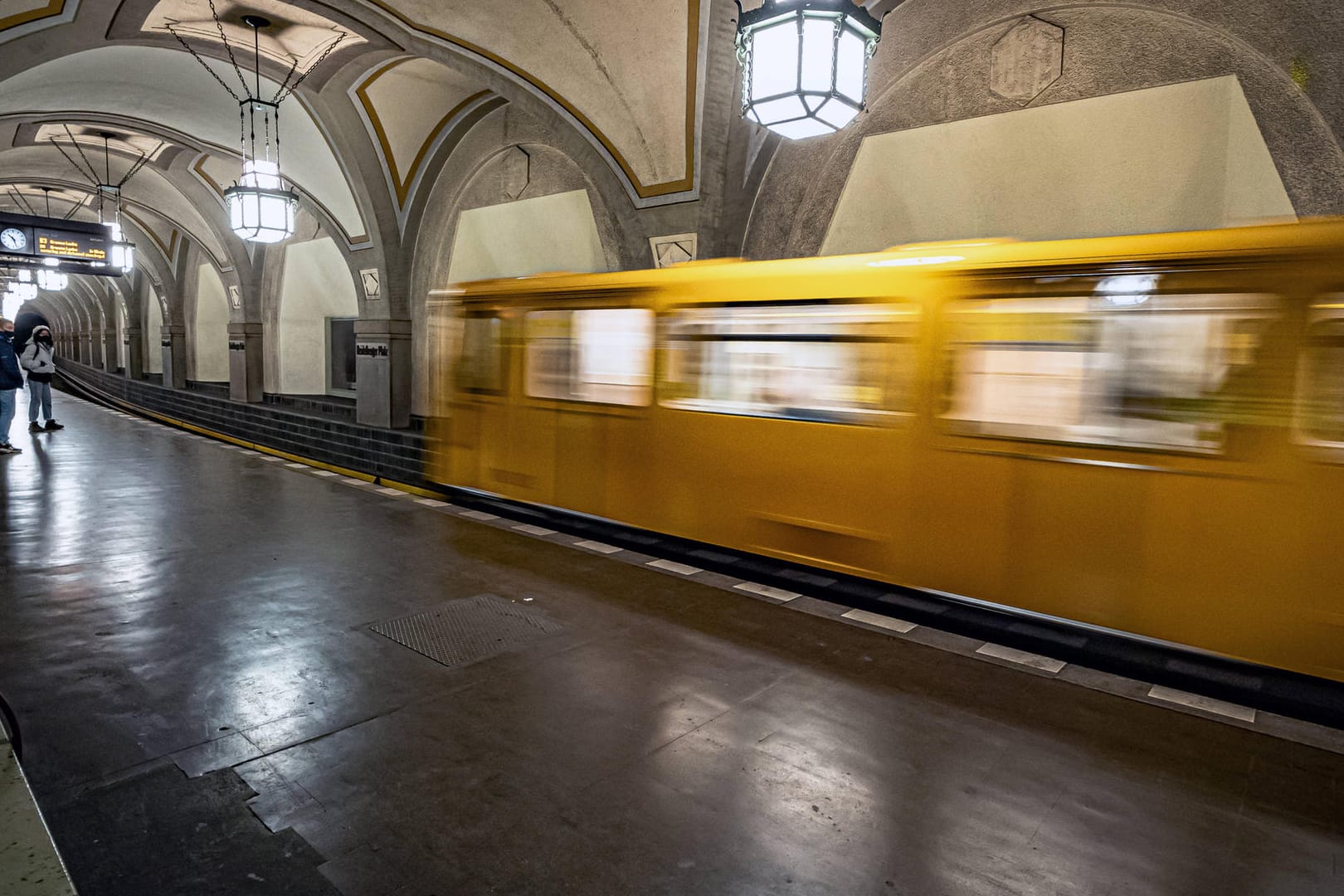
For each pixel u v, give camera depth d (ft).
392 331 40.60
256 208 30.17
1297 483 13.24
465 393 28.71
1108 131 19.85
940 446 16.97
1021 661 16.14
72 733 12.12
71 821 9.93
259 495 30.63
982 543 16.47
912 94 22.94
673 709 13.53
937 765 11.93
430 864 9.32
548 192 35.09
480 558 22.75
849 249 24.76
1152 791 11.37
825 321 18.63
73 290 121.39
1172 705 14.25
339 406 48.73
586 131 28.73
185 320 69.67
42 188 61.31
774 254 26.20
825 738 12.66
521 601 18.95
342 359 54.08
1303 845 10.18
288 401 54.39
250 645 15.76
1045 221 21.18
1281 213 17.60
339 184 40.09
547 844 9.77
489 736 12.43
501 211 37.47
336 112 35.58
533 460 26.02
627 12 24.56
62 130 45.29
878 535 17.94
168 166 51.06
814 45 15.20
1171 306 14.25
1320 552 13.07
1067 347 15.33
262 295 55.47
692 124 25.86
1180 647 14.34
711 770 11.59
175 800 10.46
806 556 19.20
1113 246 14.82
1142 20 19.10
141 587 19.04
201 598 18.38
